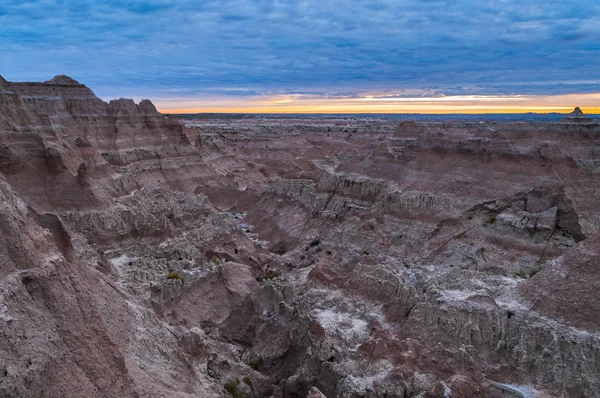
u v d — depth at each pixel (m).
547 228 64.62
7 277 27.27
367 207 86.12
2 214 28.98
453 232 70.81
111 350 31.20
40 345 26.45
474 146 79.81
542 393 34.59
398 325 43.88
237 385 42.66
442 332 40.78
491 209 71.62
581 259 42.28
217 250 72.88
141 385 31.75
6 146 62.81
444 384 34.59
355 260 58.06
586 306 39.16
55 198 65.19
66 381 26.70
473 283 48.06
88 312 31.62
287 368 44.97
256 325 50.66
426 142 86.12
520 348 37.56
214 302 57.72
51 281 29.62
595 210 70.50
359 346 40.66
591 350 36.22
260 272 73.12
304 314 46.50
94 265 52.22
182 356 41.06
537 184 69.88
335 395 38.22
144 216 70.81
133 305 43.53
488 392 35.16
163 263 62.66
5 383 23.38
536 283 42.97
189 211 87.50
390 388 36.34
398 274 51.78
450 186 77.69
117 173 95.38
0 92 76.38
